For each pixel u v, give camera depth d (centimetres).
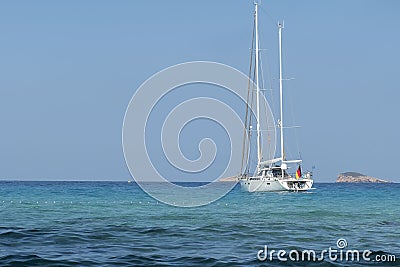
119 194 11500
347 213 6544
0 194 11800
